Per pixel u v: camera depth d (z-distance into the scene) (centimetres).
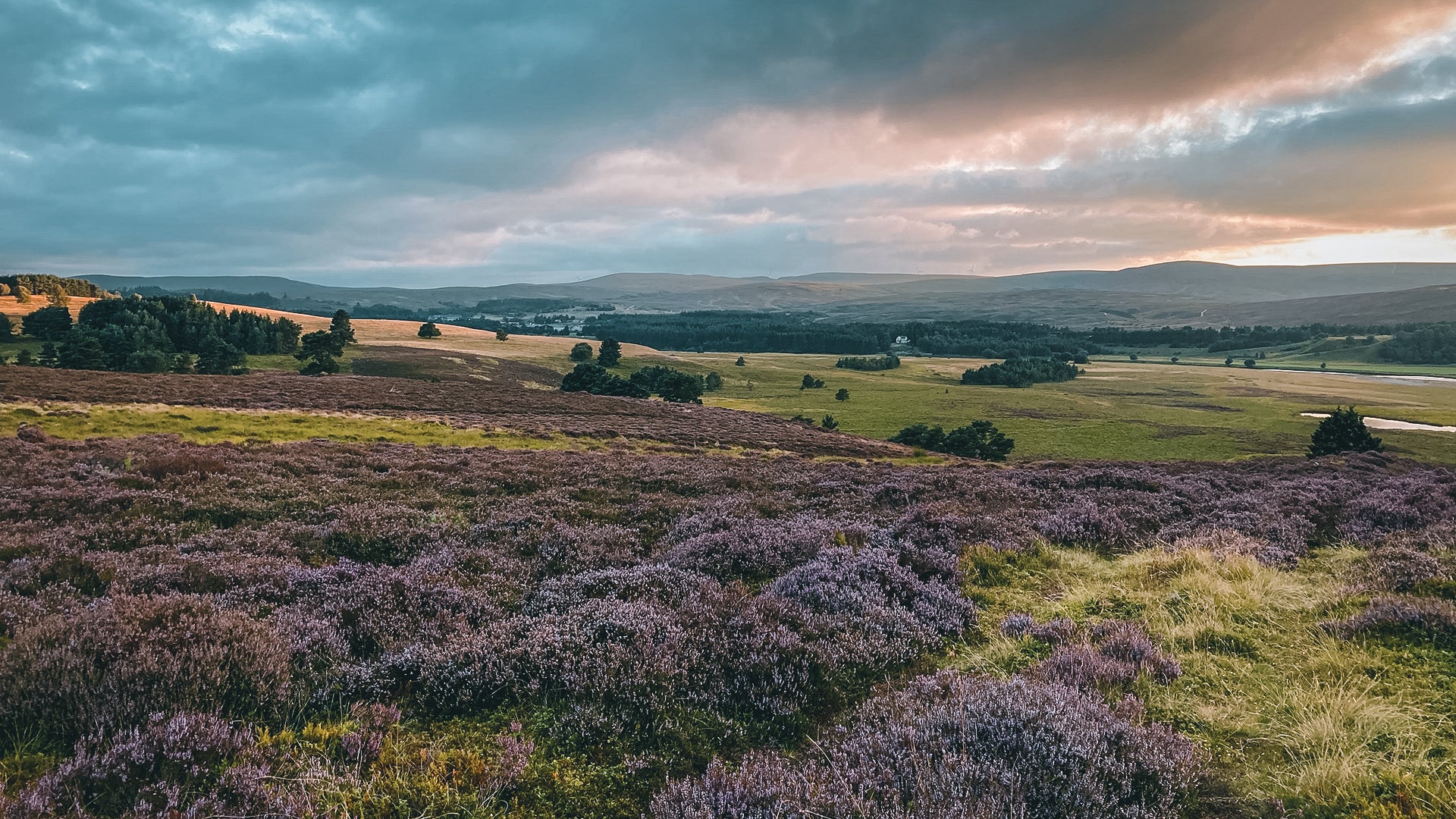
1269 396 19350
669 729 566
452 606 819
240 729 522
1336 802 461
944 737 514
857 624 792
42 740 492
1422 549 1062
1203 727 578
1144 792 473
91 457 2136
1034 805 448
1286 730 559
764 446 5825
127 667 529
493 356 17462
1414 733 533
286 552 1085
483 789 472
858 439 8631
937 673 661
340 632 720
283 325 15875
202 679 544
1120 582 989
